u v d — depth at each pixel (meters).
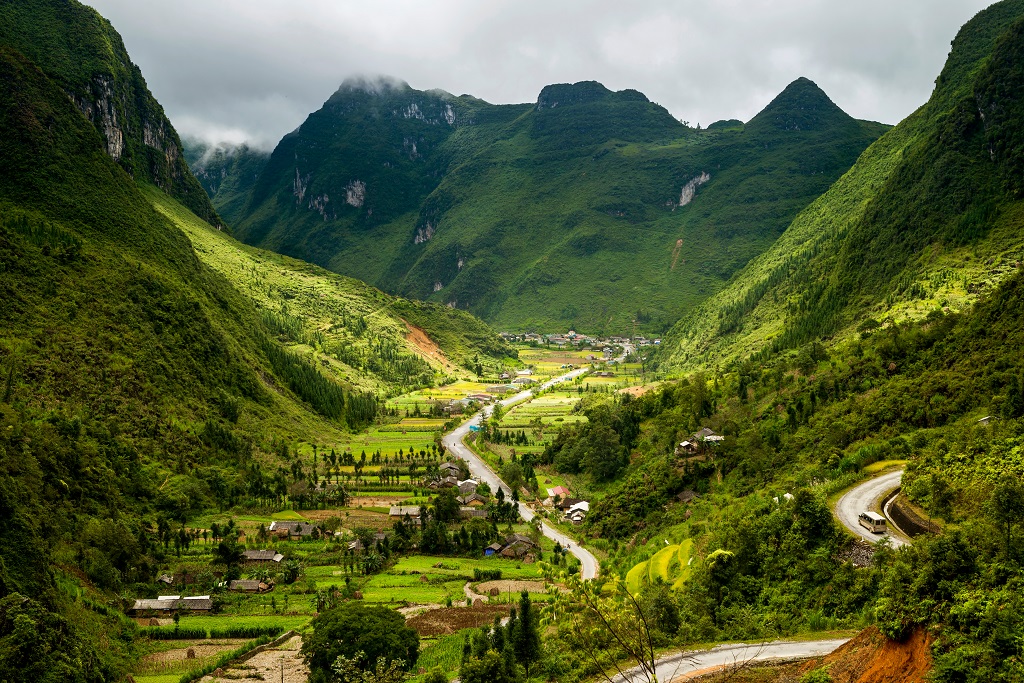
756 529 83.62
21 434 131.50
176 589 117.81
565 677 59.88
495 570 129.50
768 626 64.00
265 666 88.62
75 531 118.62
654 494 143.62
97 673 81.50
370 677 73.56
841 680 45.44
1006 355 101.81
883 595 47.88
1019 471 70.38
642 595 82.00
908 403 108.56
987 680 38.69
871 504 80.56
